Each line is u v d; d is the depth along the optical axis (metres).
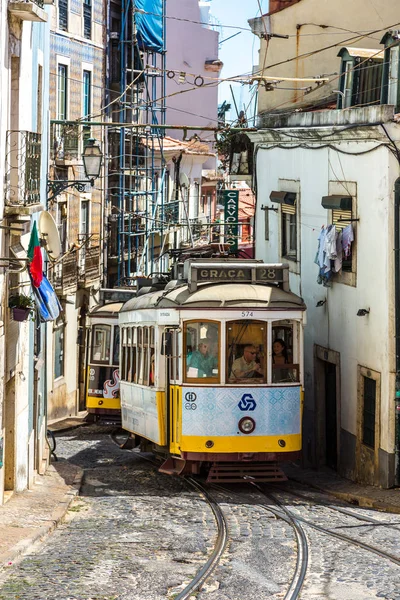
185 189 63.94
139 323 26.25
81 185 33.91
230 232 42.31
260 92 34.25
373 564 15.38
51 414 43.06
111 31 51.19
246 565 15.38
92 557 15.89
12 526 18.16
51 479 25.34
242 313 23.03
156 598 13.33
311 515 20.34
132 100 53.56
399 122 22.94
